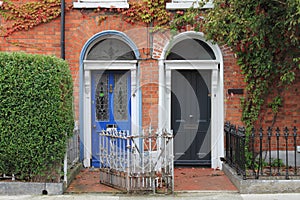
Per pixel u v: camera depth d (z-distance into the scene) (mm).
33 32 9258
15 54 7344
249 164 8773
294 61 8406
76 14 9273
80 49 9289
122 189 7441
